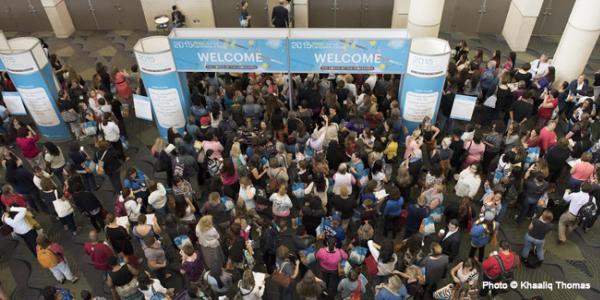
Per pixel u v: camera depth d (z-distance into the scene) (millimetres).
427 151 7930
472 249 6633
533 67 10039
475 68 9695
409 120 9023
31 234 6852
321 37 8531
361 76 10211
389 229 7148
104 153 7715
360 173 7234
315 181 6820
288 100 9562
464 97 8578
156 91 8867
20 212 6621
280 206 6781
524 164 7594
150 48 9047
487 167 8047
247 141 8148
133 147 9656
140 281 5438
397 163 8797
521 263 7070
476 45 12930
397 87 9453
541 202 7008
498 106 9234
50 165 7941
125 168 9070
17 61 8656
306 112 8555
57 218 7988
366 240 6336
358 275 5520
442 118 9172
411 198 8008
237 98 8953
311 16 13586
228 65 8570
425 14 10664
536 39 13117
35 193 7785
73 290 6855
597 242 7387
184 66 8641
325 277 6137
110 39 13758
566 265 7059
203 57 8484
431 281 5770
